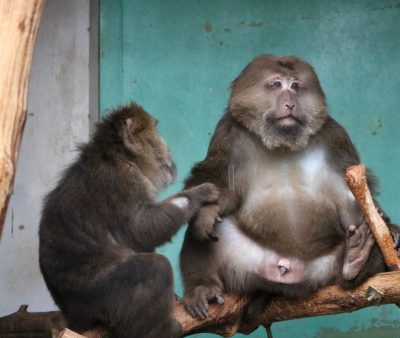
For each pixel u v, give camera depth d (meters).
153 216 7.79
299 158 8.47
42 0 6.29
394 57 11.10
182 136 11.19
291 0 11.29
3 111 6.07
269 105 8.43
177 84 11.27
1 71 6.10
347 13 11.22
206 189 8.07
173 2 11.38
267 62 8.60
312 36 11.23
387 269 7.75
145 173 8.16
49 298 10.98
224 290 8.27
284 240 8.21
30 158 11.24
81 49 11.41
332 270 8.00
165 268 7.39
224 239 8.34
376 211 7.48
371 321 10.59
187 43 11.34
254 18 11.31
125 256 7.51
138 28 11.38
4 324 8.84
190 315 7.83
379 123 11.02
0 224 5.98
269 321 8.26
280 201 8.33
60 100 11.35
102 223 7.67
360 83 11.09
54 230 7.66
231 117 8.67
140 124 8.30
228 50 11.30
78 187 7.78
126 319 7.36
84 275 7.48
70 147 11.25
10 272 11.06
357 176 7.40
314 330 10.66
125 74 11.31
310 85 8.51
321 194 8.39
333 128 8.57
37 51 11.41
